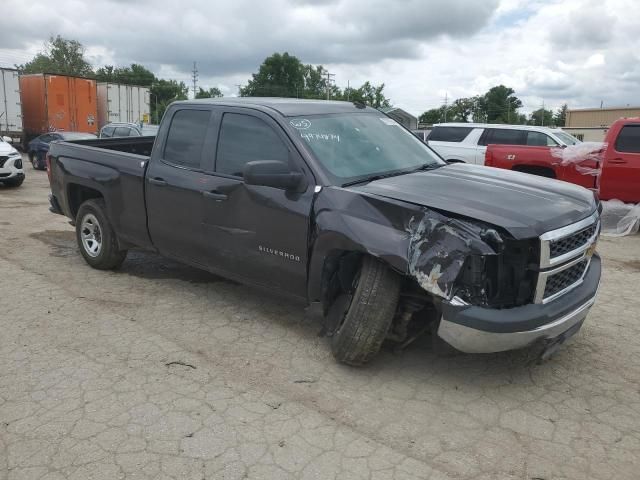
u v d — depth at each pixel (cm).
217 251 476
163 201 517
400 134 514
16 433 322
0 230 859
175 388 372
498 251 328
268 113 450
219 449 307
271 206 424
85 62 7888
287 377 389
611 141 877
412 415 344
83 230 637
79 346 436
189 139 506
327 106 491
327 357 421
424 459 301
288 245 417
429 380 387
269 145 442
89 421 333
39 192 1336
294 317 500
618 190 873
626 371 403
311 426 330
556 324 349
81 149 626
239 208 448
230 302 535
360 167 432
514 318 334
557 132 1262
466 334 337
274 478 284
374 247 355
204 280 601
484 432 327
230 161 466
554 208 363
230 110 478
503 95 10269
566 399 365
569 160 927
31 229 873
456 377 392
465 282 338
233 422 333
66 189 643
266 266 439
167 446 310
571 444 316
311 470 290
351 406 353
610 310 525
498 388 378
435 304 344
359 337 374
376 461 298
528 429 330
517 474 290
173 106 529
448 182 407
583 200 398
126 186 557
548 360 418
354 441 316
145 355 421
